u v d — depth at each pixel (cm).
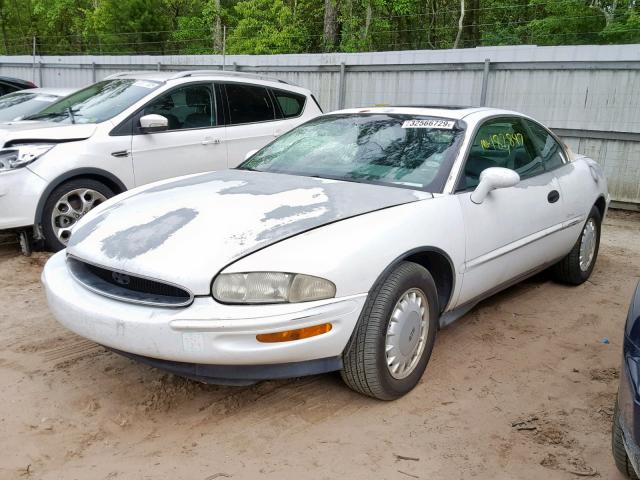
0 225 548
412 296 335
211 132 691
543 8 1988
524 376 376
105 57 1459
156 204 351
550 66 900
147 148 637
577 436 312
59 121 641
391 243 318
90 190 601
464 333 439
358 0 2275
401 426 315
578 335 443
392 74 1045
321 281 290
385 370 321
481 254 385
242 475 273
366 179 388
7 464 277
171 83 672
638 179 877
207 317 277
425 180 378
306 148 438
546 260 478
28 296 491
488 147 421
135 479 269
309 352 292
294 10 2425
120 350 299
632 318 240
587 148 903
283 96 786
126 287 307
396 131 425
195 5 3050
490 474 280
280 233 304
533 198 439
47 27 3641
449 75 988
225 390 345
